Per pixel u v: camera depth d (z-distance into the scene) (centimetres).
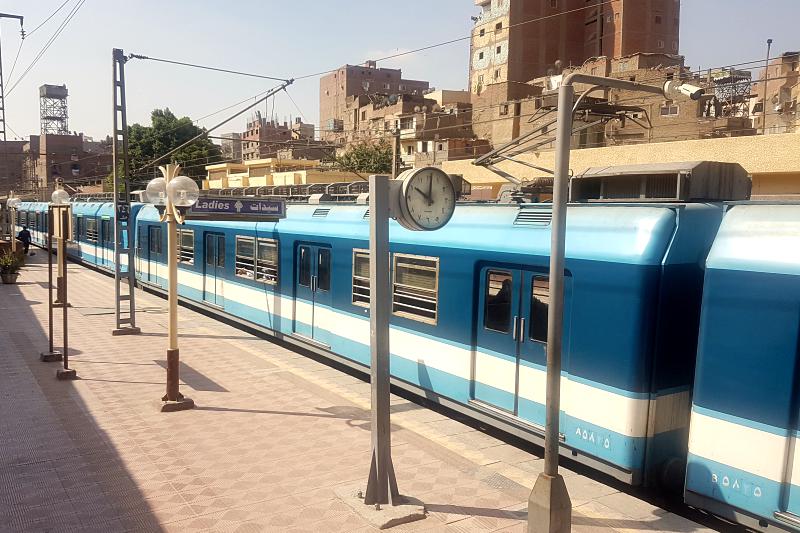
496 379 854
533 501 585
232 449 808
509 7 6028
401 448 823
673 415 693
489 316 866
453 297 920
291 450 806
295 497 673
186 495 677
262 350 1404
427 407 1025
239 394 1052
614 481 761
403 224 691
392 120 6144
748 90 3825
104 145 9588
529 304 806
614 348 693
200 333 1577
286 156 8069
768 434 576
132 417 928
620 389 686
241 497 673
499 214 878
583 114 2019
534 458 806
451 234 926
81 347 1387
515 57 6062
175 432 867
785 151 1998
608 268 701
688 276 685
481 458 795
